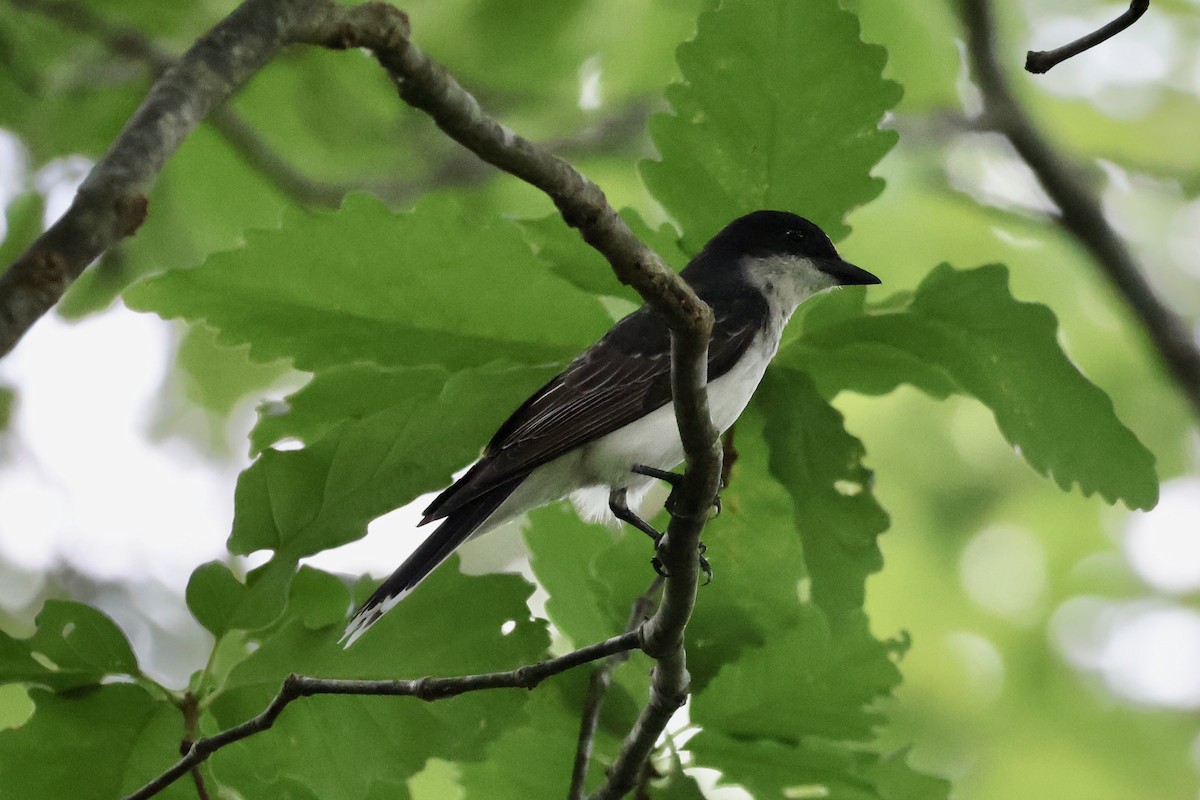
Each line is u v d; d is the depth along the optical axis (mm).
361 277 8391
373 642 8062
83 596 17078
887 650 8531
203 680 8000
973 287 8359
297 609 8203
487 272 8375
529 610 8188
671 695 7742
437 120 5387
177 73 4898
